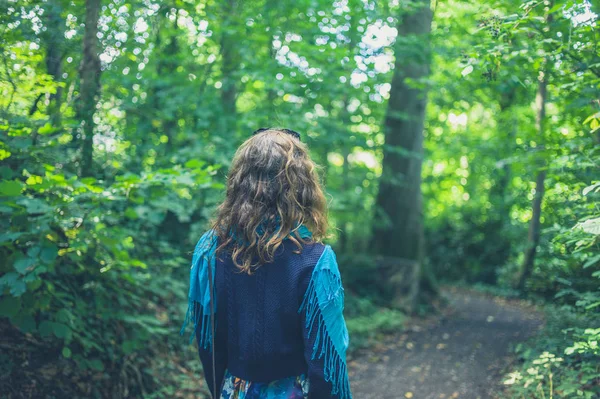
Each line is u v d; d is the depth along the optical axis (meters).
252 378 1.44
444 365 5.71
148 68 7.00
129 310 4.55
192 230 6.21
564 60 3.65
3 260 3.36
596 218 2.87
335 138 8.20
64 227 3.71
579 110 4.08
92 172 4.53
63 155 4.28
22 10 3.91
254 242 1.42
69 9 4.39
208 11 6.16
